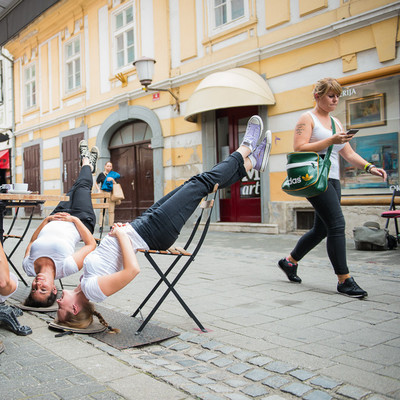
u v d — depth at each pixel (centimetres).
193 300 372
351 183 764
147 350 258
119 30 1260
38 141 1653
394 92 715
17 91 1794
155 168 1131
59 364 230
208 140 1003
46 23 1559
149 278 469
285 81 859
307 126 377
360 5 740
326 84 377
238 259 587
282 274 476
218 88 865
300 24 830
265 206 895
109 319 316
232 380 212
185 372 223
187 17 1052
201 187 305
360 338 267
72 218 354
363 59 746
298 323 301
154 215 287
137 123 1241
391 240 612
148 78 975
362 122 753
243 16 934
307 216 852
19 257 648
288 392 197
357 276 447
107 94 1305
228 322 307
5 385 204
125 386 203
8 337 277
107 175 998
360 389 198
